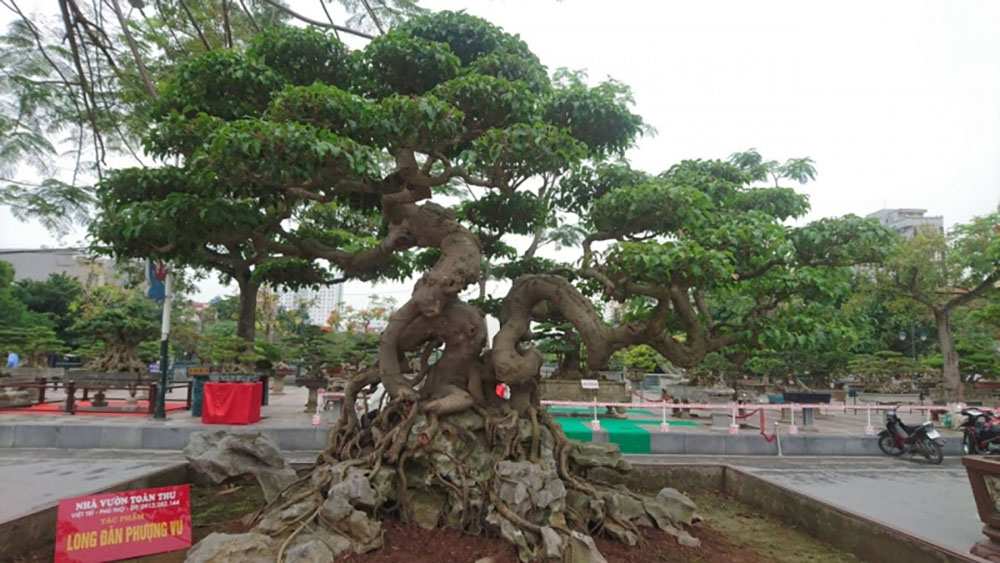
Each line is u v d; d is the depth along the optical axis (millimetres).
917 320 28141
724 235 6219
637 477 8391
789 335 6199
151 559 4957
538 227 8133
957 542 7273
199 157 5246
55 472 9664
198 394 14242
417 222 6441
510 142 5551
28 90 8531
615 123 6938
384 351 6547
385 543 5152
